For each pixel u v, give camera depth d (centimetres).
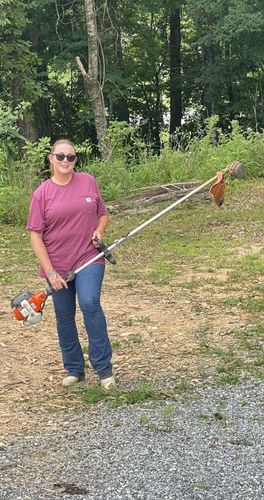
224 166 1627
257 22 2614
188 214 1359
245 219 1298
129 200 1422
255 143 1797
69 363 555
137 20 3494
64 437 456
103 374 537
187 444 439
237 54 3105
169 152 1661
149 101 3900
